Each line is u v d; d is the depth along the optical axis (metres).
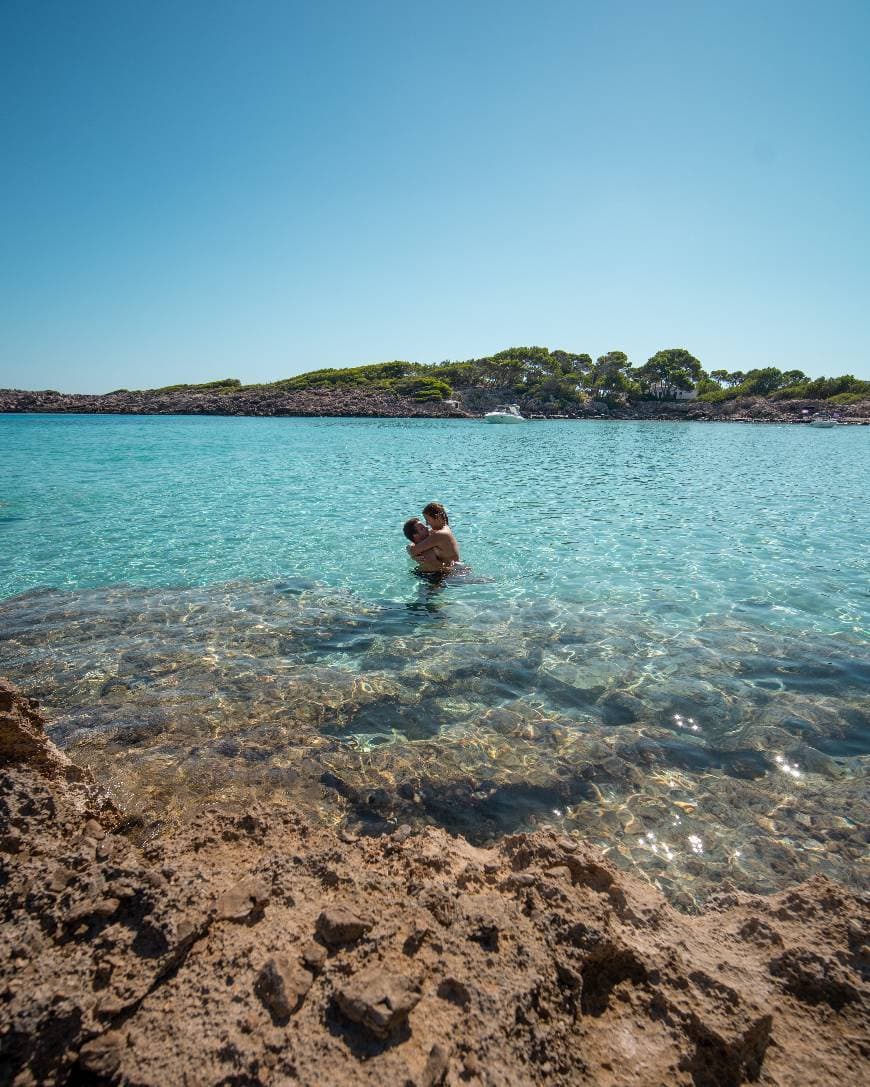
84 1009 2.08
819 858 3.87
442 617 8.05
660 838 4.04
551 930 2.62
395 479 23.05
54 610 8.19
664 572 10.32
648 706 5.77
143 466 25.94
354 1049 2.02
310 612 8.17
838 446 46.19
